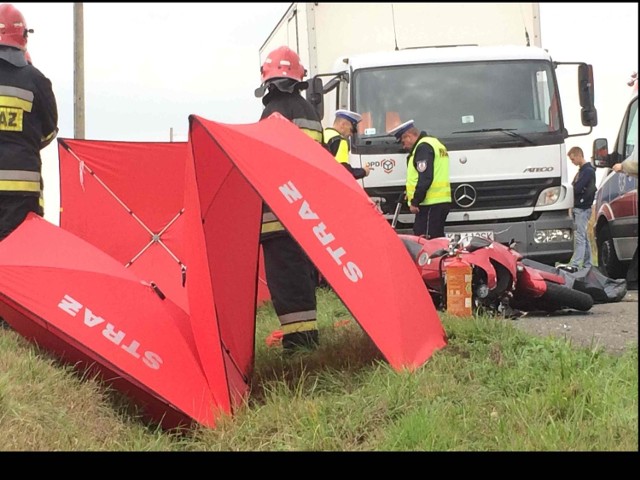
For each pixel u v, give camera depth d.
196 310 5.68
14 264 5.84
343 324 7.20
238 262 6.33
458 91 10.61
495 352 5.83
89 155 9.15
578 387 4.85
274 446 4.84
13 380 5.27
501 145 10.37
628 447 4.24
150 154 9.21
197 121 5.55
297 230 5.59
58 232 6.27
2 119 7.13
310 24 11.86
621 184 11.62
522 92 10.62
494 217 10.34
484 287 7.90
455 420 4.70
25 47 7.36
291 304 6.59
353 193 6.07
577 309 8.41
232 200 6.24
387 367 5.52
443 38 11.99
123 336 5.64
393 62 10.66
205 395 5.59
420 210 10.05
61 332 5.58
